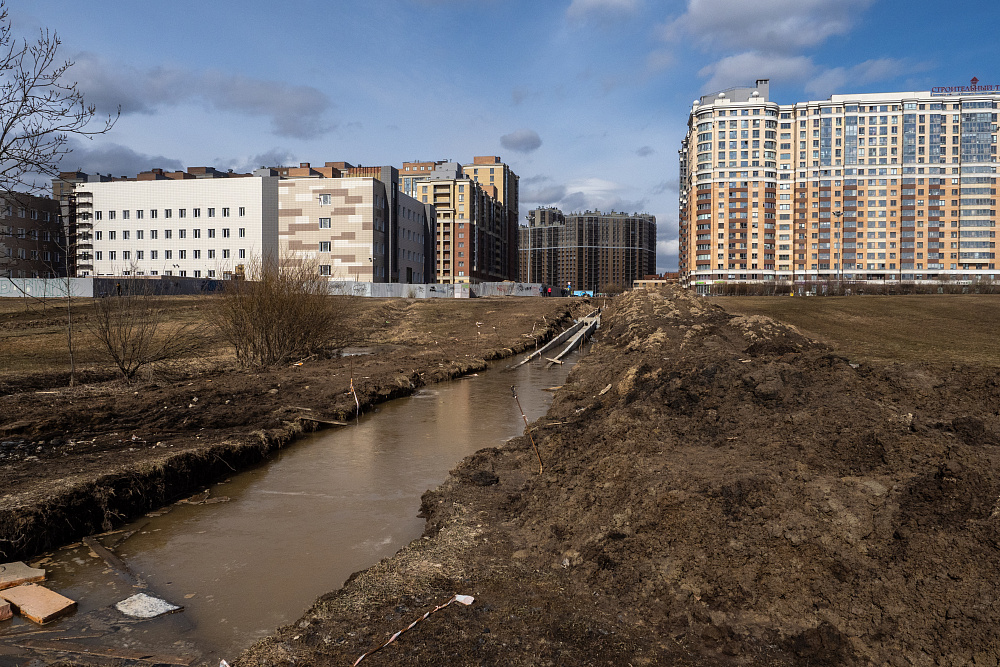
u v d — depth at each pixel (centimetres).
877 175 11650
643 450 764
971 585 424
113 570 607
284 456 1029
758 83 12219
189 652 459
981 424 711
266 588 568
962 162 11388
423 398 1585
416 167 14250
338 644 427
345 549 655
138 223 7656
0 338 2284
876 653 391
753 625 430
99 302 1577
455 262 12112
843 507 530
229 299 1891
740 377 1041
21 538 632
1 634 485
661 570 497
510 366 2242
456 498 745
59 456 880
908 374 1055
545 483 740
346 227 7569
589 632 433
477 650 412
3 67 907
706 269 12250
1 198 969
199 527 724
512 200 15912
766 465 637
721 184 12069
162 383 1566
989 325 2994
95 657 451
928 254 11488
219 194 7550
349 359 2155
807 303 4388
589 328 3403
